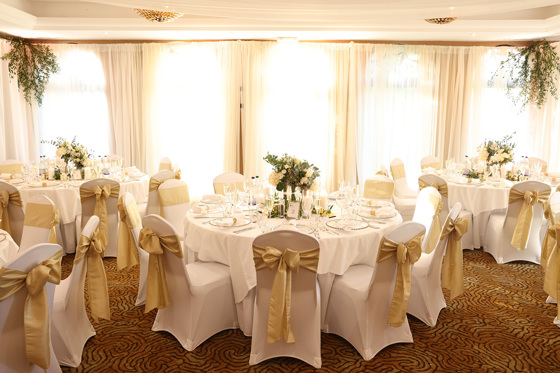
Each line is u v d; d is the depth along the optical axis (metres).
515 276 5.07
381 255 3.13
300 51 8.55
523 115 8.96
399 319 3.27
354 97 8.69
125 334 3.70
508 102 8.91
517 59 8.66
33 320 2.59
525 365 3.30
